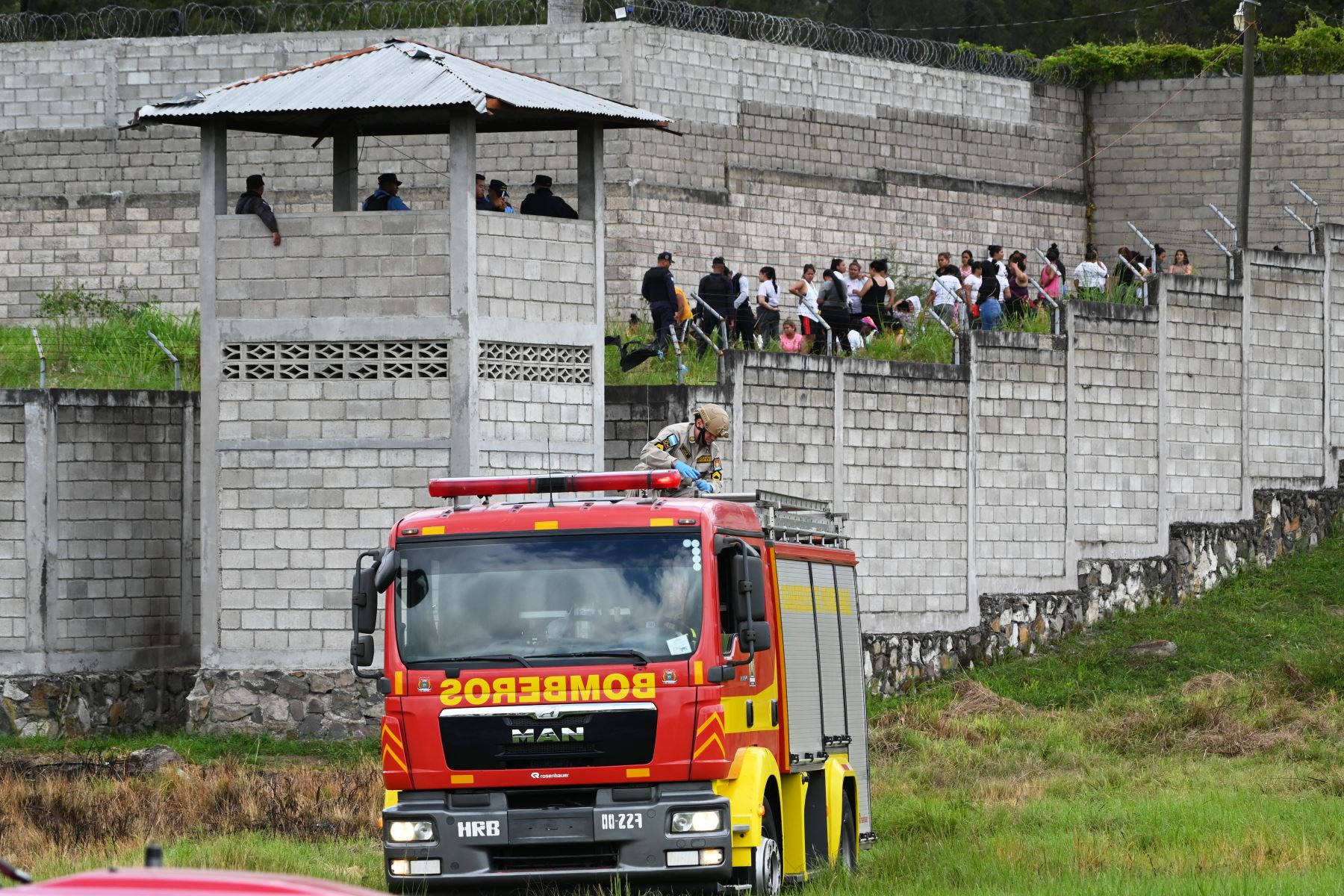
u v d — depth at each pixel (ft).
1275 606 196.13
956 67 255.29
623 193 223.10
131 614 164.35
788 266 236.63
